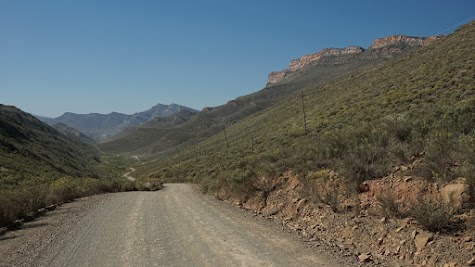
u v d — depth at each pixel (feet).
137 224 39.22
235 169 62.34
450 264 18.90
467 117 34.04
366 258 21.66
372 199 29.40
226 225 35.86
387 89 138.31
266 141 156.04
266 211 41.57
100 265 23.84
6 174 140.26
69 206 61.98
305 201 35.91
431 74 124.47
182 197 70.90
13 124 360.07
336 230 27.96
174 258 24.73
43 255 27.20
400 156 31.71
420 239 21.57
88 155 628.69
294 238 28.32
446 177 25.25
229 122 633.20
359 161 32.78
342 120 119.24
